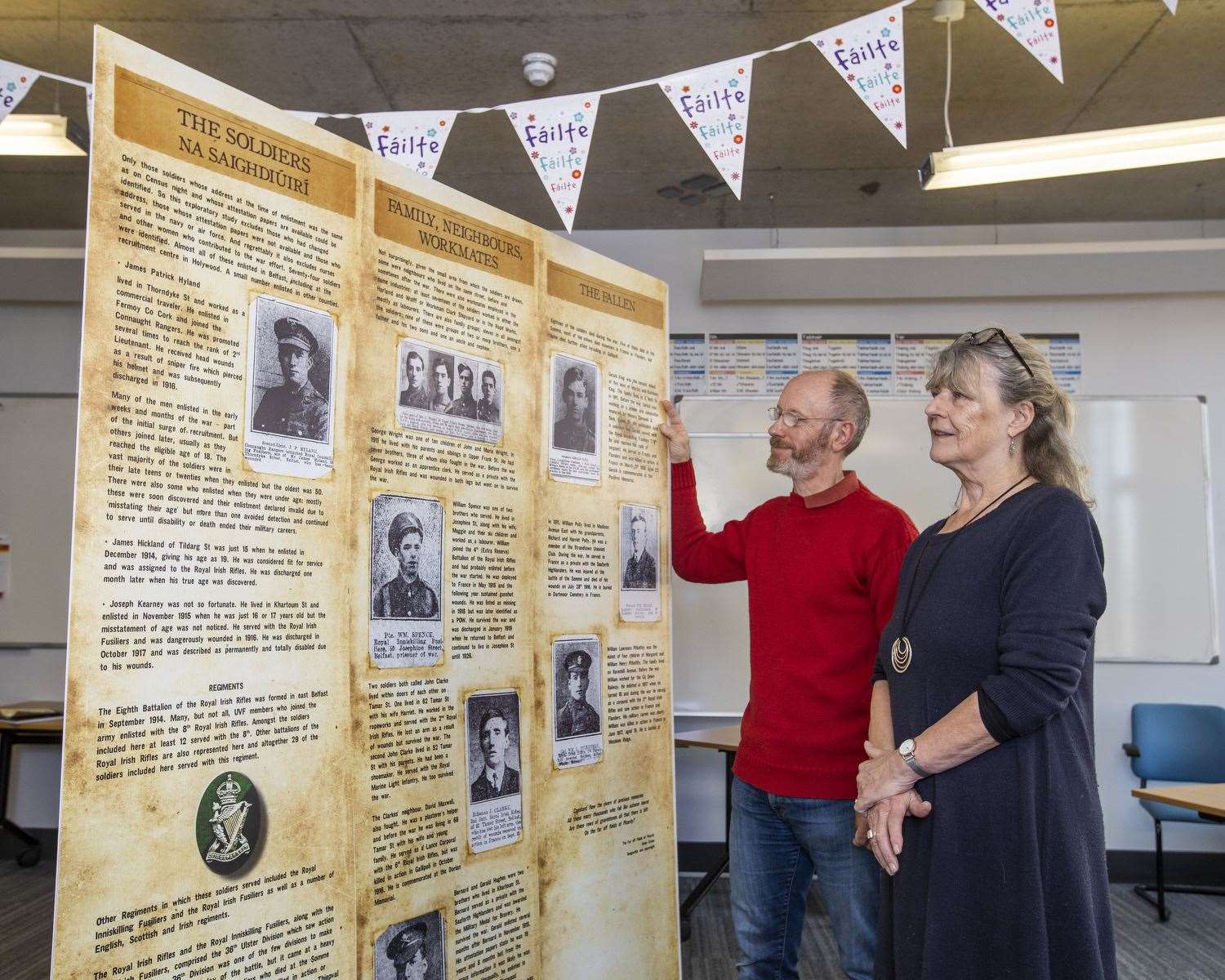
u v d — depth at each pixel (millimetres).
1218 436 4176
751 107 3168
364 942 1273
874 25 1950
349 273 1331
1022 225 4297
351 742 1275
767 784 1865
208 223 1159
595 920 1662
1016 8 1852
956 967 1183
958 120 3268
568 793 1636
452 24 2688
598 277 1810
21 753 4348
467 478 1495
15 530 4387
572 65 2906
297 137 1280
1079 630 1190
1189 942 3289
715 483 4223
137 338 1074
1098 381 4199
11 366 4445
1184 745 3809
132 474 1059
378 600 1332
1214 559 4113
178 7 2623
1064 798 1192
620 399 1840
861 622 1831
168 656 1078
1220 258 3676
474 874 1447
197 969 1084
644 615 1845
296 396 1243
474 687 1474
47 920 3463
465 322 1514
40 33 2771
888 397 4223
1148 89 3057
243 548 1165
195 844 1090
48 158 3662
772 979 1907
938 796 1238
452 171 3670
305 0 2580
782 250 3680
